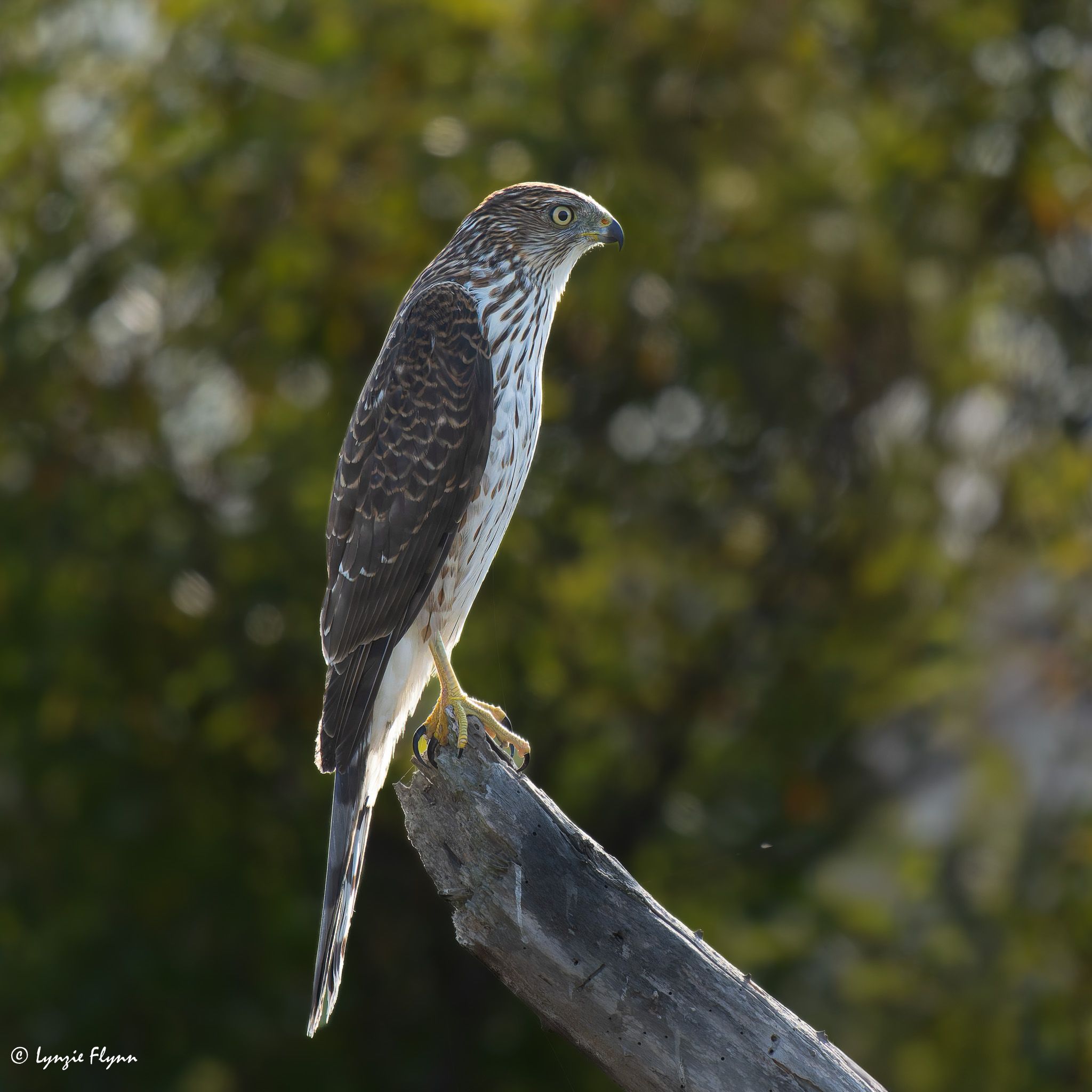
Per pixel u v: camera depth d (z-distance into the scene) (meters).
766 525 14.59
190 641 13.34
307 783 13.53
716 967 4.55
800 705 13.98
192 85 12.97
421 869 14.67
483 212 7.09
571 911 4.63
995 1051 13.24
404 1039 15.08
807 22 13.48
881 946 13.87
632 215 12.46
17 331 12.68
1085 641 13.24
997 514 14.55
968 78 13.89
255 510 13.12
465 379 6.74
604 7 12.82
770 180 13.27
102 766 13.27
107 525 12.84
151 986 13.20
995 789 13.58
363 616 6.61
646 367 13.70
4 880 13.48
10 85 12.74
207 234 12.74
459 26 12.80
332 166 12.30
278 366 13.06
